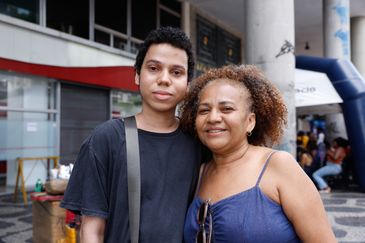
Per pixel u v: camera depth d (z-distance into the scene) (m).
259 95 1.68
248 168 1.56
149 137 1.58
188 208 1.62
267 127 1.77
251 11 6.57
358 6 14.02
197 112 1.66
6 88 7.61
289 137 6.46
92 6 9.62
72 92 8.98
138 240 1.44
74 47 8.95
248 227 1.41
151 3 11.78
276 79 6.41
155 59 1.58
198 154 1.69
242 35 16.75
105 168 1.51
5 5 7.58
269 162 1.53
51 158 8.29
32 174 8.18
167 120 1.66
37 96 8.23
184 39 1.62
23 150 7.98
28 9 8.07
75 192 1.54
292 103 6.50
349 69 8.79
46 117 8.41
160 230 1.46
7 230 5.15
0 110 7.52
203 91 1.64
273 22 6.41
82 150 1.56
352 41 15.52
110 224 1.50
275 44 6.41
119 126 1.56
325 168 9.08
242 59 16.72
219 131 1.56
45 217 3.79
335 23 12.03
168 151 1.59
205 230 1.49
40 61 8.13
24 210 6.46
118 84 9.44
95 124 9.58
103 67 9.09
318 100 8.83
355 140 8.77
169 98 1.59
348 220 5.82
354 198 8.05
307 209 1.44
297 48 20.41
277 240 1.42
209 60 14.12
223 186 1.56
